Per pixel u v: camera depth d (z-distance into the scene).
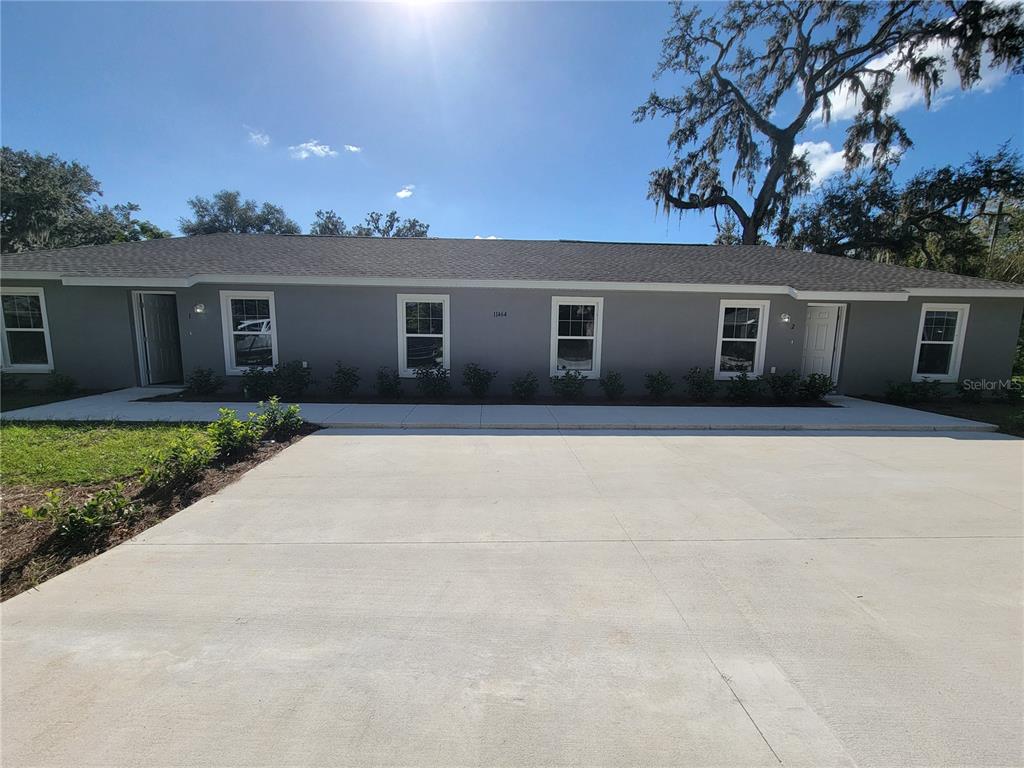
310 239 13.24
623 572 3.30
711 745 1.92
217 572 3.23
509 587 3.10
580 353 10.65
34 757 1.83
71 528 3.53
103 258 10.67
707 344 10.73
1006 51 18.05
